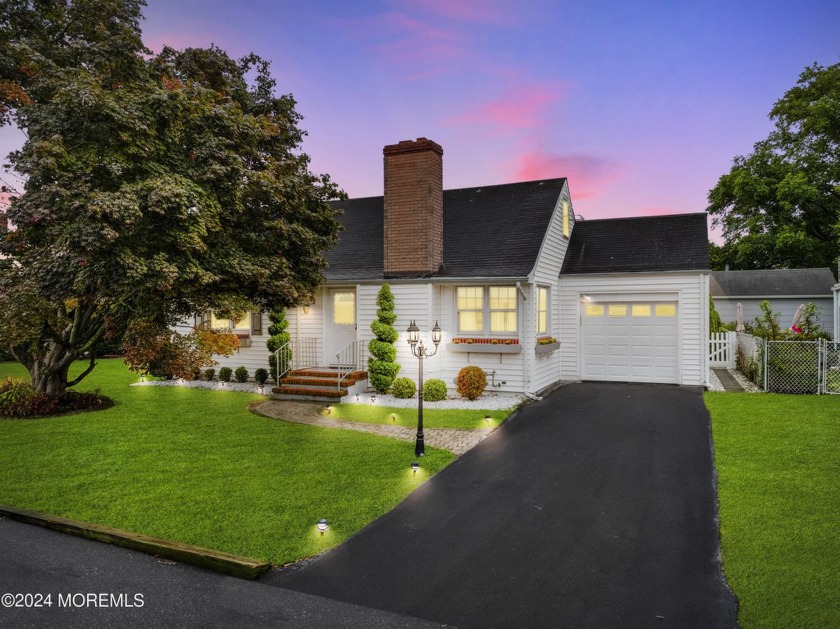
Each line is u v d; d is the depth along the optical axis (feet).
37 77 29.86
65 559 16.76
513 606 14.07
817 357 44.04
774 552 16.70
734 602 14.05
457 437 32.42
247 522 19.45
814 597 14.01
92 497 21.95
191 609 13.74
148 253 28.07
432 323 46.93
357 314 49.75
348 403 43.39
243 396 47.96
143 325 34.27
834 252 110.22
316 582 15.35
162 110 28.37
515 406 41.19
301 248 37.68
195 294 32.12
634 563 16.55
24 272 29.81
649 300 51.47
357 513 20.49
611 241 57.31
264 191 32.99
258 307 39.50
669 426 34.42
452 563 16.60
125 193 25.86
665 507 21.21
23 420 37.27
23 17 37.22
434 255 47.73
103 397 44.06
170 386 54.19
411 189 47.85
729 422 34.35
